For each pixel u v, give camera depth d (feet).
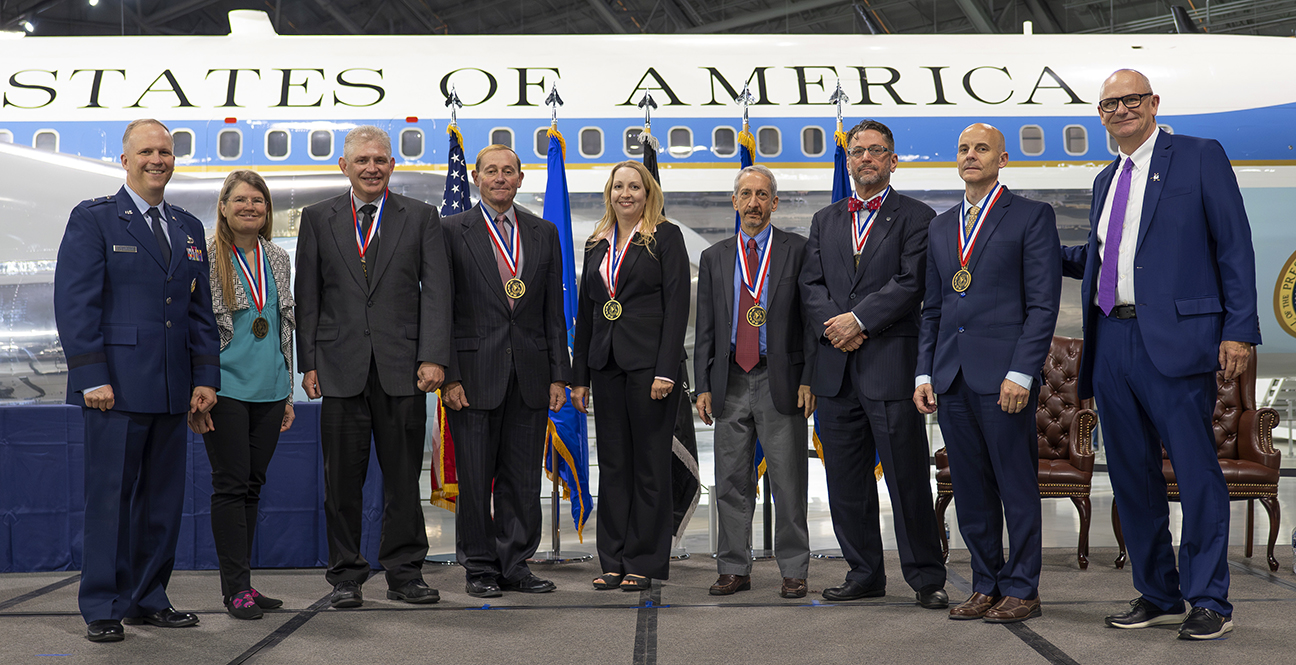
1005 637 8.88
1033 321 9.39
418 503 10.71
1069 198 20.10
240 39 20.68
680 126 20.02
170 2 59.62
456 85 20.15
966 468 9.87
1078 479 12.86
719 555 11.23
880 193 10.62
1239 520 17.42
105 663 8.17
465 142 19.66
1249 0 47.73
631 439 11.41
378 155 10.42
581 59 20.53
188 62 20.18
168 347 9.31
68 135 19.56
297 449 13.03
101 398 8.83
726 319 11.03
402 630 9.28
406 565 10.66
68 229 9.04
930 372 10.06
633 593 11.12
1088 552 13.93
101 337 8.96
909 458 10.22
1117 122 9.07
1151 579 9.26
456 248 11.05
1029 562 9.61
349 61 20.34
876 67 20.58
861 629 9.23
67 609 10.46
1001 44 21.02
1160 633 8.98
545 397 11.23
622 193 11.10
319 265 10.52
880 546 10.75
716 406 11.06
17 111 19.58
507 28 63.36
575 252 19.95
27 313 19.69
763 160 19.95
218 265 9.98
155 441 9.52
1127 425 9.28
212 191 19.42
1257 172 20.17
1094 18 54.03
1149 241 8.98
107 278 9.15
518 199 19.61
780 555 10.98
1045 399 15.25
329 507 10.46
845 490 10.66
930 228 10.21
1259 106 20.31
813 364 10.73
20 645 8.81
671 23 60.54
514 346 10.98
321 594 11.18
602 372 11.27
